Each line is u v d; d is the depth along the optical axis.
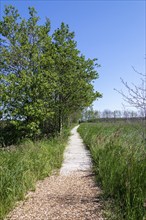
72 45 17.42
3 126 15.37
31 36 16.34
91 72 18.41
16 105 14.34
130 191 4.82
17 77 14.89
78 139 20.70
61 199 5.79
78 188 6.62
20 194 5.90
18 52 15.38
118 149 8.28
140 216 4.18
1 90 13.92
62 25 17.92
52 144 13.10
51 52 16.34
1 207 5.04
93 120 47.38
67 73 17.19
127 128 13.05
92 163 9.84
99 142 11.95
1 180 5.72
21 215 4.98
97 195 5.96
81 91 17.58
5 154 7.92
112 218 4.46
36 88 14.47
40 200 5.78
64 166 9.56
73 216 4.80
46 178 7.82
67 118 23.55
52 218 4.76
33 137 14.80
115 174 5.91
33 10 16.06
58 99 17.81
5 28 15.73
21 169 6.70
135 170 5.26
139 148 6.76
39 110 14.27
